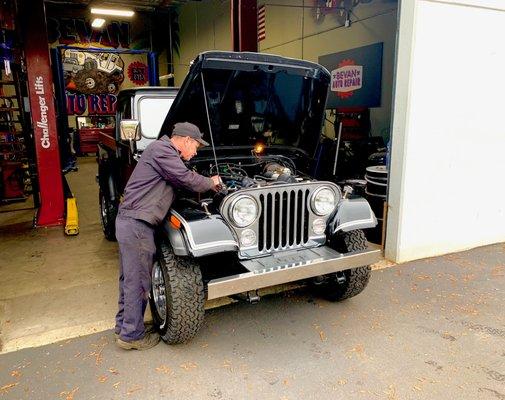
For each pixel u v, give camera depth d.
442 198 4.21
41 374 2.42
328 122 9.02
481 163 4.34
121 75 17.42
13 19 5.66
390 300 3.36
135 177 2.52
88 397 2.24
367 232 4.79
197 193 2.83
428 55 3.75
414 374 2.43
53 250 4.60
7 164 6.99
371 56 7.76
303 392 2.28
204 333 2.88
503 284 3.65
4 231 5.34
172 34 17.58
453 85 3.94
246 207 2.55
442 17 3.73
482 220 4.55
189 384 2.35
